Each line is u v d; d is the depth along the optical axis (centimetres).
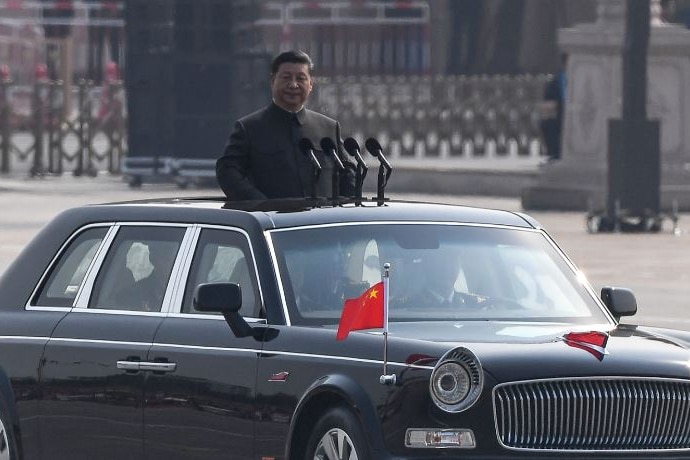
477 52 17800
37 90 13100
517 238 3053
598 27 10106
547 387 2584
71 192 11438
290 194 3562
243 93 11806
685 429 2669
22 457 3144
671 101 10056
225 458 2822
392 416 2570
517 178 11338
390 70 19125
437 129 14762
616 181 8925
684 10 18375
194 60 11756
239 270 2912
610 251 7912
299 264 2878
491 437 2548
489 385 2550
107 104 14550
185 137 11862
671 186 10031
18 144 15912
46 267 3189
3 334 3173
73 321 3083
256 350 2789
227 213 2973
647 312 5856
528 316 2895
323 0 18338
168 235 3038
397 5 18038
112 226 3128
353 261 2906
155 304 2995
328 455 2662
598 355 2636
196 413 2864
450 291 2902
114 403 2984
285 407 2725
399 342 2628
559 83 12425
